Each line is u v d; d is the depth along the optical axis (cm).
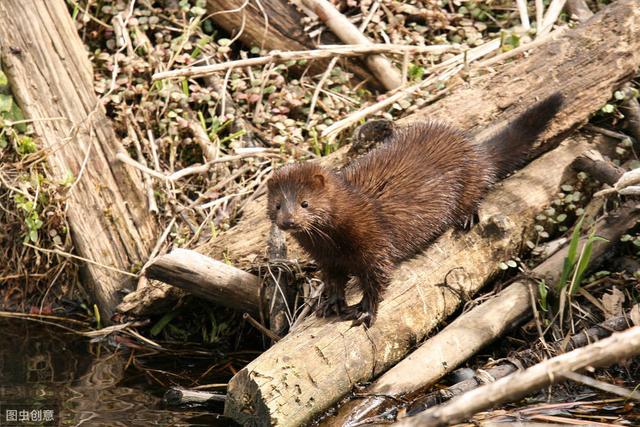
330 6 1338
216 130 1253
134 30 1335
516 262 1043
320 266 955
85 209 1181
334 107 1295
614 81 1160
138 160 1231
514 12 1388
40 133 1226
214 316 1104
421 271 995
